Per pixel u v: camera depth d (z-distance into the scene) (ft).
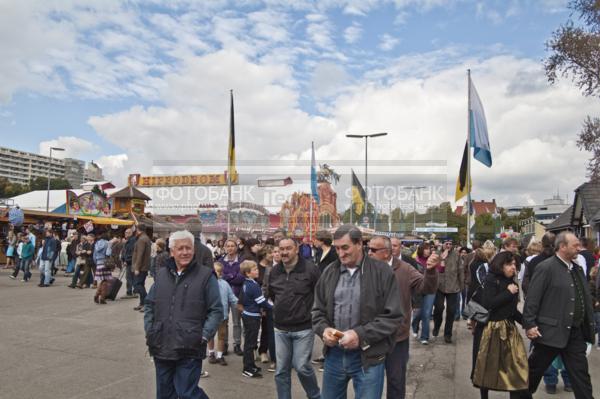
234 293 26.13
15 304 40.22
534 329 16.33
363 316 12.11
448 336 30.91
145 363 22.56
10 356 23.32
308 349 16.52
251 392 19.27
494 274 17.29
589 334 16.26
